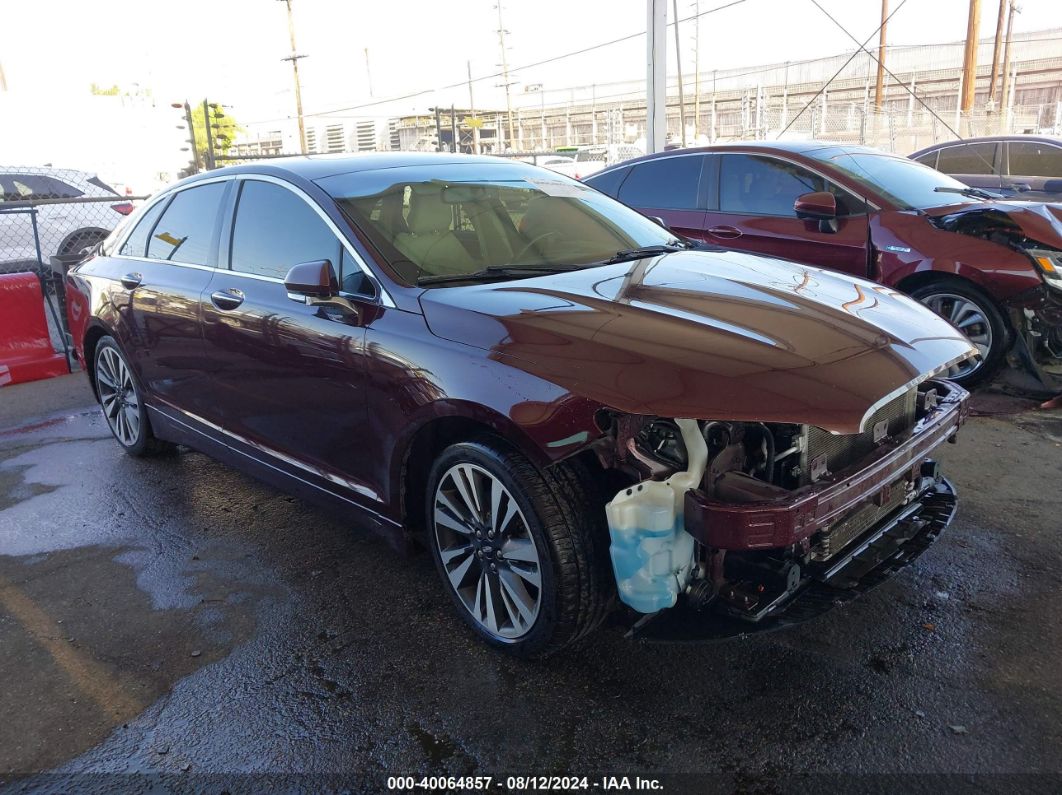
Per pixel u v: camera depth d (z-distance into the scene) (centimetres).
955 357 286
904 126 2561
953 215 550
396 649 303
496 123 4703
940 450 468
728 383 239
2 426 596
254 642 312
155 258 447
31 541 408
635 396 239
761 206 636
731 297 294
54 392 683
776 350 255
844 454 269
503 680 281
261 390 365
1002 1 3259
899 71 3506
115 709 279
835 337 269
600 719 260
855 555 270
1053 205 576
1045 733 245
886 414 279
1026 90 3744
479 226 349
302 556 378
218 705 277
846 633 298
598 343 258
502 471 266
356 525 343
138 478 484
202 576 364
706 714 260
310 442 348
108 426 575
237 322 369
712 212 661
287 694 281
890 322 292
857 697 264
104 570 375
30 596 355
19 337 725
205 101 2559
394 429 299
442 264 323
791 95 3691
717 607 255
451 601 315
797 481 253
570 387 248
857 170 612
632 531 242
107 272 482
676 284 308
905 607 312
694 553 250
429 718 265
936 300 566
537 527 259
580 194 409
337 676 289
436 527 304
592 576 260
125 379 495
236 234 388
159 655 308
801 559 256
